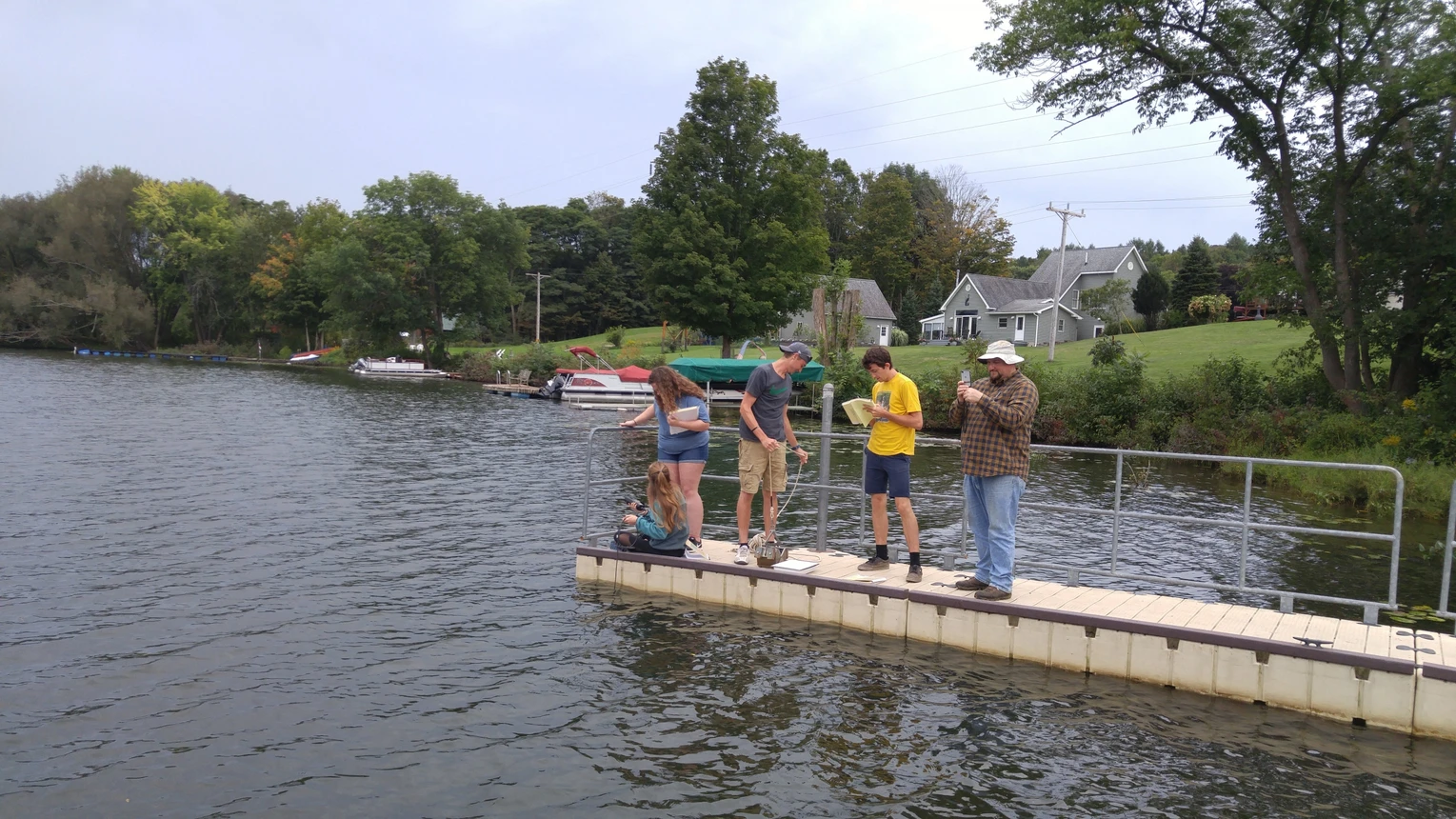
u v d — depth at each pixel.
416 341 80.69
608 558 9.37
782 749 5.69
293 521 12.87
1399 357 21.95
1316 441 20.30
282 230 84.06
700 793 5.14
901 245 86.56
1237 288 60.03
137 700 6.39
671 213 46.00
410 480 17.09
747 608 8.48
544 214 95.88
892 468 7.90
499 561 10.66
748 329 46.34
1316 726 6.08
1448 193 20.09
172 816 4.83
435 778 5.29
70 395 34.38
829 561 8.88
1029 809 5.01
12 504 13.50
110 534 11.67
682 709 6.28
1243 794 5.19
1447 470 16.38
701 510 9.46
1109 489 17.64
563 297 90.44
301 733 5.88
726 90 45.75
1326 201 22.61
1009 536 7.38
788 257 46.66
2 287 77.06
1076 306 61.34
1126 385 26.31
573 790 5.16
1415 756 5.66
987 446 7.34
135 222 80.50
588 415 33.94
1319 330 22.12
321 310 75.06
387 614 8.46
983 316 64.25
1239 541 13.04
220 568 10.14
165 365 62.91
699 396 9.11
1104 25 22.12
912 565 7.93
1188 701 6.47
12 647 7.43
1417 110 21.00
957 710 6.28
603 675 6.90
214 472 17.17
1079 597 7.54
